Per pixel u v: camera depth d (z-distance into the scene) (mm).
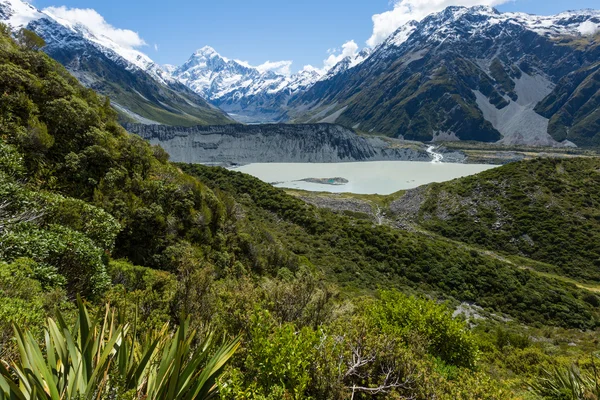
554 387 6520
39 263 8648
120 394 2748
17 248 8789
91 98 25547
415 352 6488
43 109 19125
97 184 18547
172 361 3172
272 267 25312
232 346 3643
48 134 17859
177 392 3047
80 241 10359
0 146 12992
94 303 9164
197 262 9102
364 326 5512
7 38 21750
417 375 4805
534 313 35656
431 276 40219
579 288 42156
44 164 16828
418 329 8383
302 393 3812
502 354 16641
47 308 6723
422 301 9430
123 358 3057
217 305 6961
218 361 3494
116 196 18328
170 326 7461
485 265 42562
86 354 2988
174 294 7910
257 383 4062
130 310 6727
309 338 4562
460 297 37312
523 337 21766
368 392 4570
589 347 24234
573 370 6164
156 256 17531
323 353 4438
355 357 4945
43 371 2709
